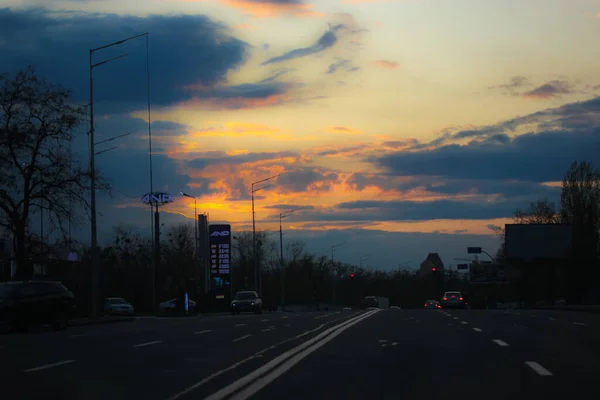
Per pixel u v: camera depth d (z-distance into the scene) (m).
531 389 11.94
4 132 44.62
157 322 41.47
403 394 11.68
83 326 37.53
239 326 33.34
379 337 24.00
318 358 17.34
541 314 43.94
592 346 19.66
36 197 45.84
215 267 76.69
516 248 84.44
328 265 164.25
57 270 58.34
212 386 12.79
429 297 191.62
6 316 30.66
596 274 82.81
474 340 22.14
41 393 12.14
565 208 87.75
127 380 13.72
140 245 96.19
